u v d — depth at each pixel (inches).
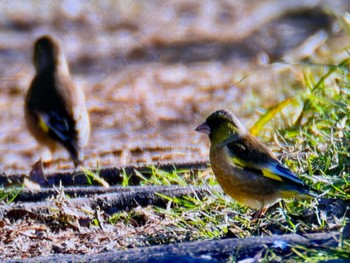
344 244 309.3
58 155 593.9
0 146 670.5
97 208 395.5
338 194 371.2
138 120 715.4
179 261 307.0
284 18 1149.1
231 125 386.6
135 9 1222.9
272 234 343.9
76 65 972.6
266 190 374.0
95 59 994.1
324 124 461.4
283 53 981.2
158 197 403.5
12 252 354.0
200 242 328.2
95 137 657.0
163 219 383.9
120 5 1230.3
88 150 608.4
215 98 764.0
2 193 420.5
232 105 719.7
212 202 388.2
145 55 1011.9
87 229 380.8
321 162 405.4
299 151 434.9
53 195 421.1
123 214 390.9
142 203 402.9
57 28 1160.2
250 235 350.9
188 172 450.0
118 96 799.7
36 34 1125.1
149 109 746.8
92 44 1067.9
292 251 307.7
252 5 1219.2
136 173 445.7
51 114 583.2
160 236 356.2
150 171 459.2
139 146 605.3
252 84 737.6
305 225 348.2
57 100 587.5
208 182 427.8
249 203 380.5
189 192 403.5
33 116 593.6
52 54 615.5
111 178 463.5
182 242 343.6
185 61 974.4
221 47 1042.7
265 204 375.6
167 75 886.4
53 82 601.3
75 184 460.1
